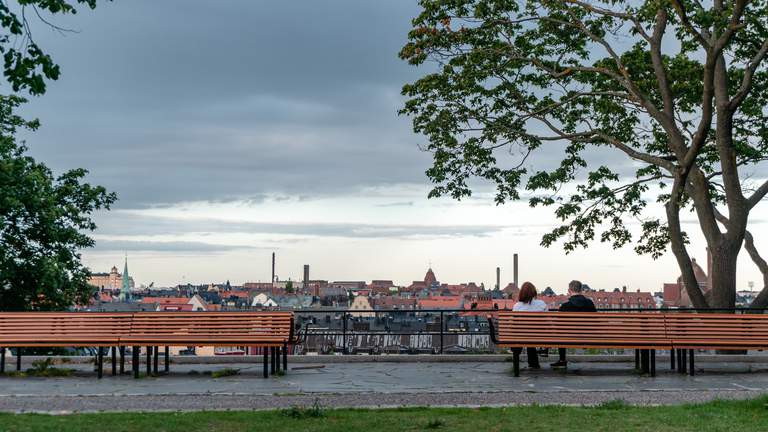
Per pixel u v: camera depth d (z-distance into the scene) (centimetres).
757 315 1490
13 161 3619
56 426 943
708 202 2592
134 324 1503
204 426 948
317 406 1052
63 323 1511
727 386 1362
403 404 1143
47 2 1288
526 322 1495
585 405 1118
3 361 1536
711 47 2216
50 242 3788
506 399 1201
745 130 2853
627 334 1495
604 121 2950
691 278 2569
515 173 2853
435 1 2623
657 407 1075
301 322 1806
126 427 940
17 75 1281
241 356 1730
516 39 2773
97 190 4050
